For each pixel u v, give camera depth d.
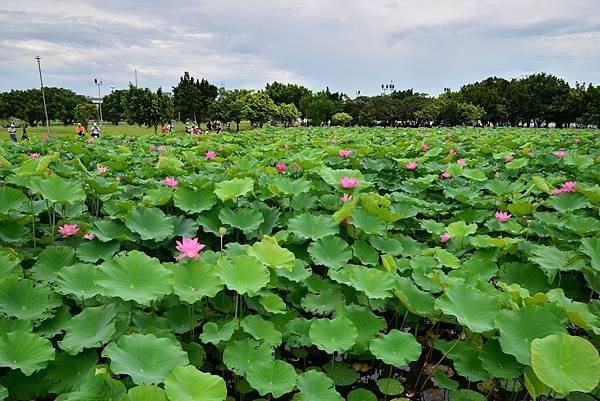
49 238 4.38
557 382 2.25
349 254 4.01
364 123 64.50
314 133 19.66
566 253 3.98
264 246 3.27
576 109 50.97
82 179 5.91
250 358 2.87
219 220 4.73
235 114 50.72
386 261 3.59
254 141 14.27
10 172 6.22
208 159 8.29
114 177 7.11
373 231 4.32
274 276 3.37
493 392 3.24
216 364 3.40
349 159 8.52
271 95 70.25
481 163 9.18
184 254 3.22
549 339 2.40
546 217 4.95
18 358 2.57
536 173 8.20
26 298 3.08
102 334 2.73
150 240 4.29
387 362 2.79
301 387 2.69
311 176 6.98
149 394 2.15
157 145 12.44
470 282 3.50
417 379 3.38
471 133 19.67
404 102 65.19
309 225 4.31
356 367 3.50
